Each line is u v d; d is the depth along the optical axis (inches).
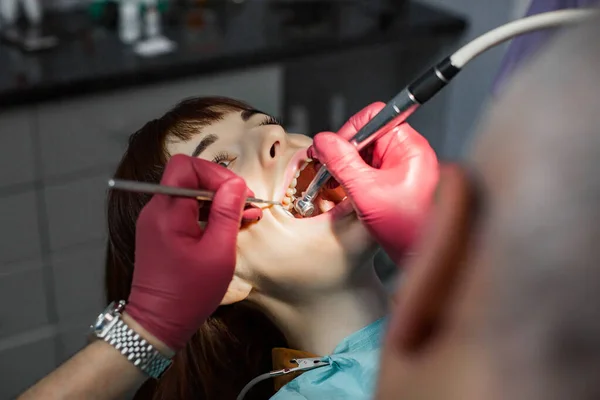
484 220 13.5
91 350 37.9
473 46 39.4
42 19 103.7
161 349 37.7
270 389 50.6
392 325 15.6
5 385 95.4
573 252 12.1
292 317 46.8
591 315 12.0
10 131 84.8
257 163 45.8
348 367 43.2
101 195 92.0
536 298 12.4
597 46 12.5
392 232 41.7
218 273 38.0
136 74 88.6
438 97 110.6
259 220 44.6
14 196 87.5
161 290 37.7
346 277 44.6
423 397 14.2
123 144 90.7
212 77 93.3
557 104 12.5
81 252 93.4
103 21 102.0
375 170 42.9
